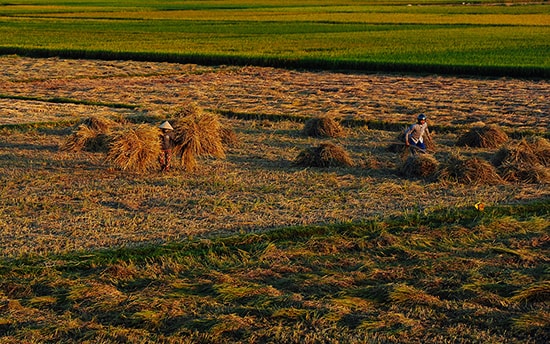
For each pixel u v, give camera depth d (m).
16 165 18.55
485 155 20.16
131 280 11.21
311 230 13.20
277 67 42.19
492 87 33.50
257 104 29.09
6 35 61.78
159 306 10.19
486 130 21.61
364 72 39.62
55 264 11.62
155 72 39.88
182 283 11.02
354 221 13.76
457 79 36.50
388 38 57.66
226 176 17.52
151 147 17.59
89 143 20.47
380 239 12.80
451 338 9.30
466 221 13.98
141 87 34.19
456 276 11.28
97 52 47.28
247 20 79.12
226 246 12.52
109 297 10.49
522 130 23.19
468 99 29.88
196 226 13.47
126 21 78.75
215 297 10.55
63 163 18.80
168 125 17.97
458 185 16.56
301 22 76.50
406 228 13.44
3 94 31.52
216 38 58.72
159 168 18.27
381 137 22.89
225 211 14.50
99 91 32.84
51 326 9.65
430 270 11.48
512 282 10.95
